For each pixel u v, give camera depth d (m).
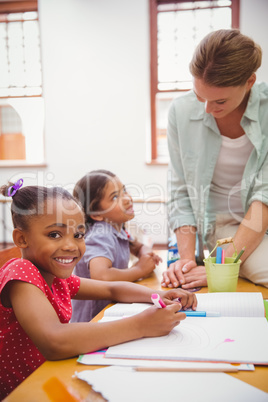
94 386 0.50
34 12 4.18
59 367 0.56
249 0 3.75
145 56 3.96
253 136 1.14
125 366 0.55
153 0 3.93
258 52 0.95
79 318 1.20
